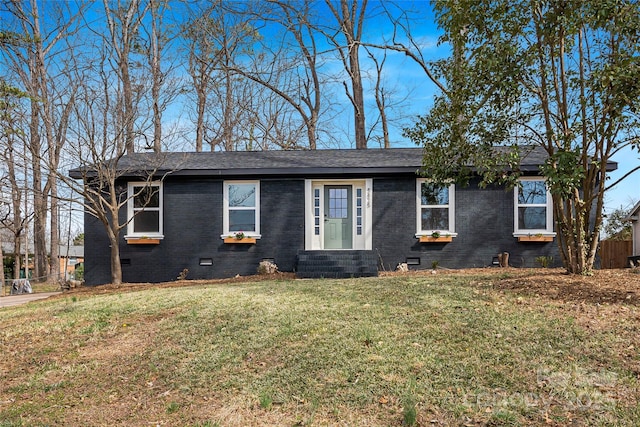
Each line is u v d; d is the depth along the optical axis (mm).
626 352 4656
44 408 4496
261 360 5094
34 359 5812
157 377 4973
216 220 13383
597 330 5207
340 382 4449
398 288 8070
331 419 3871
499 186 13008
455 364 4637
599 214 8039
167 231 13398
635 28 6480
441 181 8891
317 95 25234
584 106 7262
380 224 13203
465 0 7094
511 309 6211
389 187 13227
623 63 6441
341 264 12219
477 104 7711
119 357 5617
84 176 12430
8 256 27312
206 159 14219
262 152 15289
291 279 11188
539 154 13430
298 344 5387
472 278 8852
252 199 13453
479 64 7254
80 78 12633
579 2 6469
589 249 8250
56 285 21188
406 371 4559
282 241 13305
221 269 13320
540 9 7098
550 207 12852
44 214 23016
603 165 7730
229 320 6504
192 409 4246
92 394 4746
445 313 6176
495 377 4352
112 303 8422
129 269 13383
